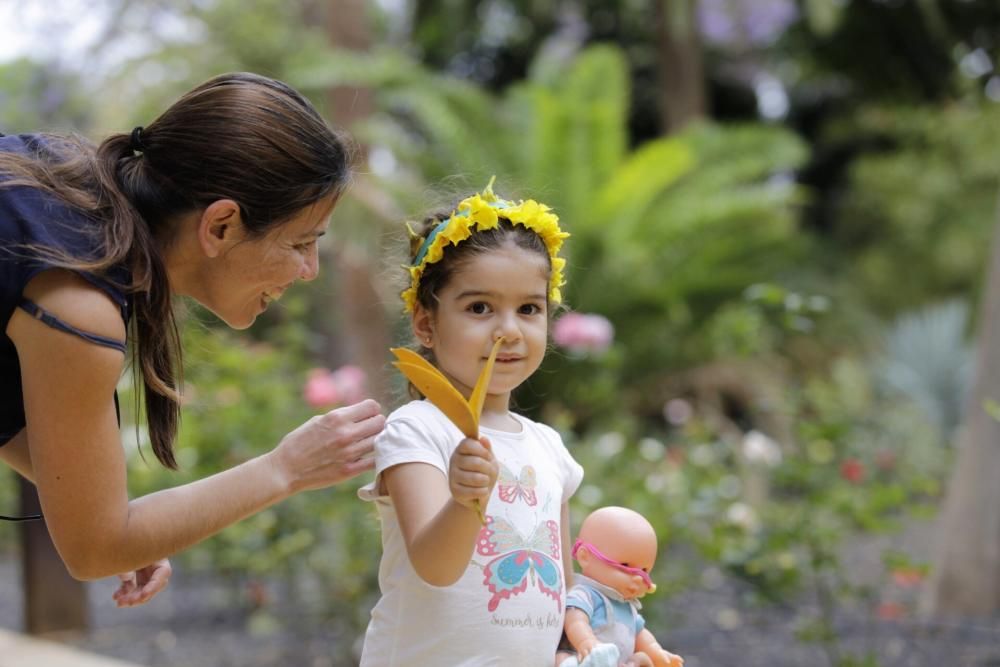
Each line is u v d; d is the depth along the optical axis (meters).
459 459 1.94
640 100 18.55
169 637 6.22
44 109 14.66
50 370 2.08
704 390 12.42
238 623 6.38
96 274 2.11
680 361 12.43
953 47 14.06
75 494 2.11
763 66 18.77
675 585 5.30
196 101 2.29
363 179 10.51
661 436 10.61
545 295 2.36
